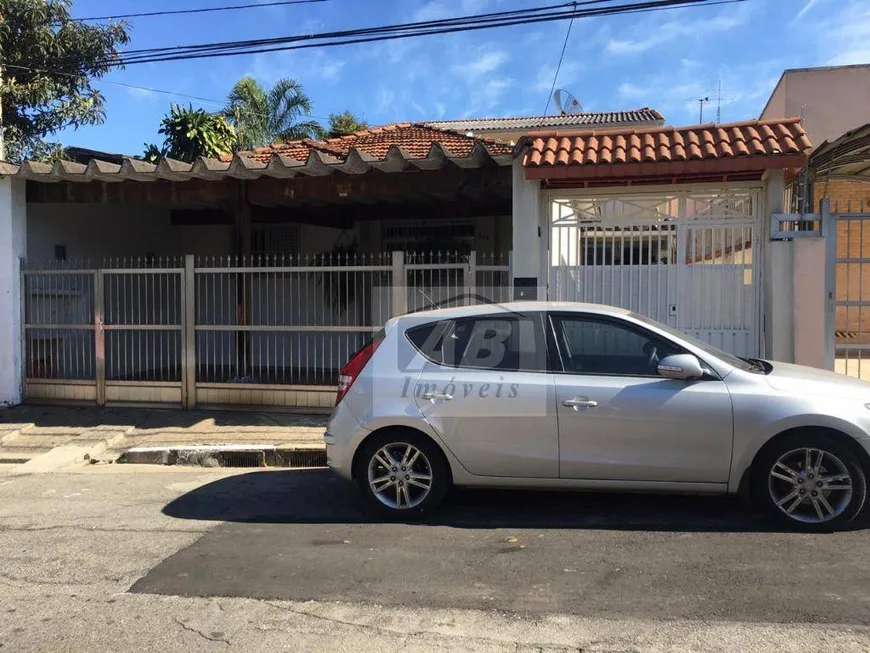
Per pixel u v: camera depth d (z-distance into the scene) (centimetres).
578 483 479
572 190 813
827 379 476
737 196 789
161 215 1253
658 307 808
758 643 314
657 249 808
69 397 912
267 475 667
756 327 783
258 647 324
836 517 446
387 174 848
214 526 508
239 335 910
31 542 477
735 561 408
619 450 469
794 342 741
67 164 841
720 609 348
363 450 507
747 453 453
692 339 514
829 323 736
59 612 365
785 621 334
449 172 825
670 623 335
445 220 1231
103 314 906
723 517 489
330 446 517
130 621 353
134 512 548
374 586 389
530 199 784
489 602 365
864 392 457
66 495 604
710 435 456
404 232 1251
